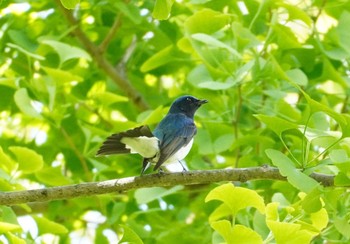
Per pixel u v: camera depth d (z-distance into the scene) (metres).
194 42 11.73
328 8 13.34
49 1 13.95
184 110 12.25
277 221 7.72
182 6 13.52
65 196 8.74
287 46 11.95
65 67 13.95
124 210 12.35
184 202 14.04
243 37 11.62
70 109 13.41
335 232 10.19
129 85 14.48
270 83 12.05
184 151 10.67
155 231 12.67
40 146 13.82
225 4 12.88
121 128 11.77
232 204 8.12
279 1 11.77
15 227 8.14
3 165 10.03
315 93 13.55
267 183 11.86
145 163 9.27
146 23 13.70
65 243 13.70
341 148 9.09
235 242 7.75
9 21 13.88
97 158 13.48
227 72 11.31
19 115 15.09
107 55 15.06
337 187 8.83
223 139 11.76
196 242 12.12
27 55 11.95
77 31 13.85
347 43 12.53
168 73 14.84
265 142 11.28
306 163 8.69
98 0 13.44
